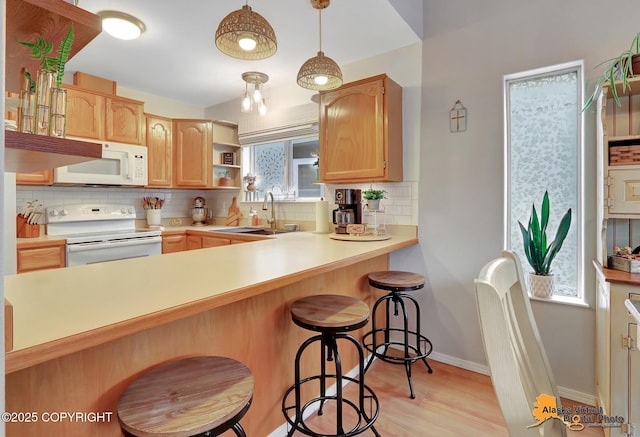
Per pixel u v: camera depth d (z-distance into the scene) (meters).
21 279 1.15
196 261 1.49
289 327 1.67
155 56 2.67
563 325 1.92
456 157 2.30
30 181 2.63
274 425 1.57
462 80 2.27
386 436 1.61
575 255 2.00
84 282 1.11
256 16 1.48
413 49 2.47
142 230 3.35
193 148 3.61
